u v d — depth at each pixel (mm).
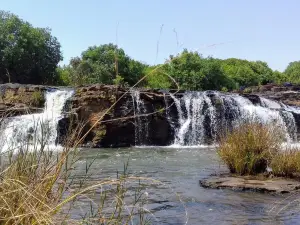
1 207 2627
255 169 9828
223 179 9117
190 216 6152
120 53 29625
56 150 3475
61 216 3164
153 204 6746
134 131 21766
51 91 23188
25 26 45906
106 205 4723
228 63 66938
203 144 24328
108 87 21297
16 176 3041
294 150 10078
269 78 64562
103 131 20062
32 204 2771
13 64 44875
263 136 9867
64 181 3150
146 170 11383
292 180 9039
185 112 24359
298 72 76250
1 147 3617
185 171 11250
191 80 42469
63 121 18578
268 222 5879
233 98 26609
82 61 34062
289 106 30703
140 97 22172
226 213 6414
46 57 47969
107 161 13234
